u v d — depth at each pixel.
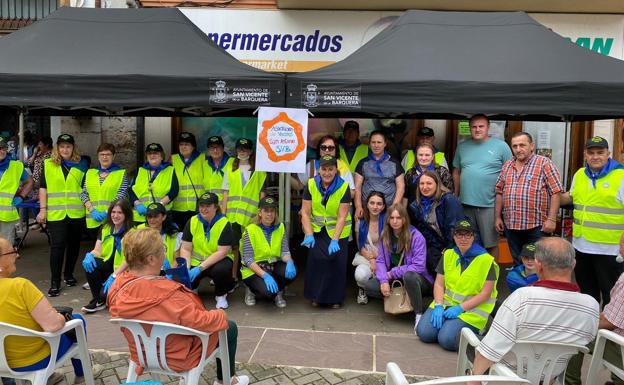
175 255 4.62
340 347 3.79
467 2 6.50
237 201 5.23
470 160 5.14
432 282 4.37
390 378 1.99
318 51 6.98
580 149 7.19
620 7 6.57
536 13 6.81
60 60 4.63
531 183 4.61
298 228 7.51
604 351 2.63
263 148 4.44
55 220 4.92
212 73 4.43
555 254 2.24
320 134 7.43
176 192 5.30
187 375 2.40
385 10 6.83
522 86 4.25
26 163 7.36
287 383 3.21
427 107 4.31
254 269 4.52
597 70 4.49
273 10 6.93
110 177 5.06
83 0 7.26
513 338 2.21
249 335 4.00
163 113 6.75
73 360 3.06
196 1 7.00
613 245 3.96
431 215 4.49
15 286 2.37
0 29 8.35
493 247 5.18
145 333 2.37
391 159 5.12
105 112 6.72
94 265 4.41
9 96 4.39
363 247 4.74
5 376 2.41
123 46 4.86
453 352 3.73
